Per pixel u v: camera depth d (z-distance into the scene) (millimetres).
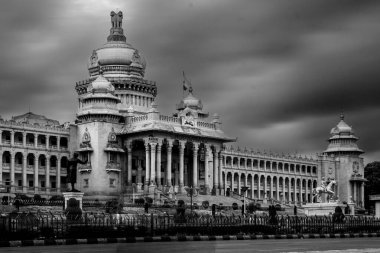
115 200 163375
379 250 59156
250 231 92125
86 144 174375
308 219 104375
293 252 55656
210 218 96562
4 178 167000
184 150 187875
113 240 74875
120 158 178500
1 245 67188
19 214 101688
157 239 78312
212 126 188750
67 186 176000
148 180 171000
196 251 52844
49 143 175250
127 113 182125
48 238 72938
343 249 61156
